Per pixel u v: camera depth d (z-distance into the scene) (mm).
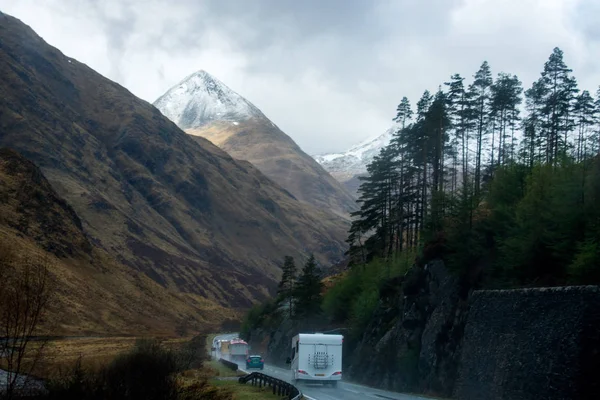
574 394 23328
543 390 25203
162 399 23938
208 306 198750
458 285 42125
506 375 28438
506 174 48906
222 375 58500
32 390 22141
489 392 29688
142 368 24375
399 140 71750
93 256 149875
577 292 25016
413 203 72250
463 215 44719
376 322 55656
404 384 42906
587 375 23188
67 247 138500
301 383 45688
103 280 142500
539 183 39062
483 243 43156
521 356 27609
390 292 57375
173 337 122625
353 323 61656
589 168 36438
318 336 44125
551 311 26453
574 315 24672
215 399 26625
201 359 71062
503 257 38500
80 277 128875
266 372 66250
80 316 109188
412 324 46531
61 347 70500
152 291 163500
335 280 101250
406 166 72062
